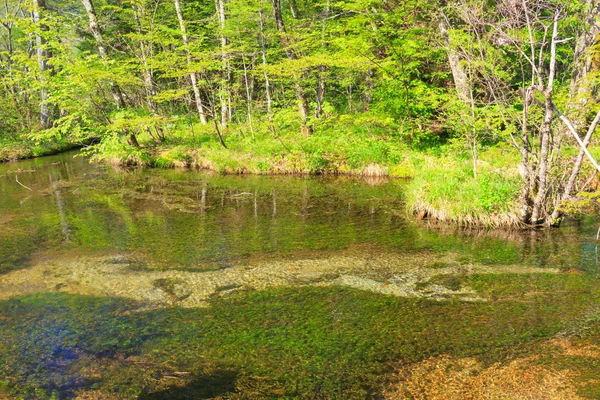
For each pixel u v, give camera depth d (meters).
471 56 9.73
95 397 4.24
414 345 4.90
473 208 9.28
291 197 12.30
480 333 5.09
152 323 5.55
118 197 12.70
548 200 8.88
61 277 7.01
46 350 5.03
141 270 7.23
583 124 8.43
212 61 17.08
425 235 8.73
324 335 5.16
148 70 19.53
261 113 21.20
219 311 5.81
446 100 13.38
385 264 7.25
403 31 14.17
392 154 15.09
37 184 14.70
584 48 8.17
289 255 7.77
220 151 17.22
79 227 9.80
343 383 4.31
